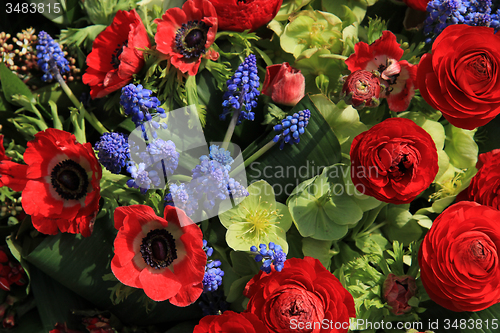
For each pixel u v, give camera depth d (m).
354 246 0.73
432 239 0.67
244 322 0.66
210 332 0.67
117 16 0.70
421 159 0.66
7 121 0.73
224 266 0.71
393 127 0.66
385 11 0.75
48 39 0.69
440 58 0.67
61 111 0.73
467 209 0.67
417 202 0.74
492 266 0.66
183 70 0.69
